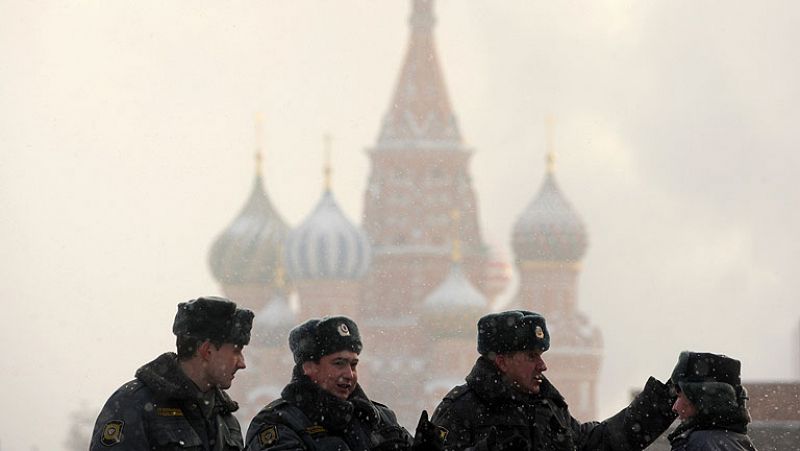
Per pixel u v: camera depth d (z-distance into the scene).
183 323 17.22
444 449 17.50
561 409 18.80
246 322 17.42
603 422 19.28
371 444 17.41
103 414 17.02
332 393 17.27
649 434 19.02
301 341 17.31
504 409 18.11
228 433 17.64
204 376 17.23
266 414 17.23
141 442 16.80
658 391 19.02
